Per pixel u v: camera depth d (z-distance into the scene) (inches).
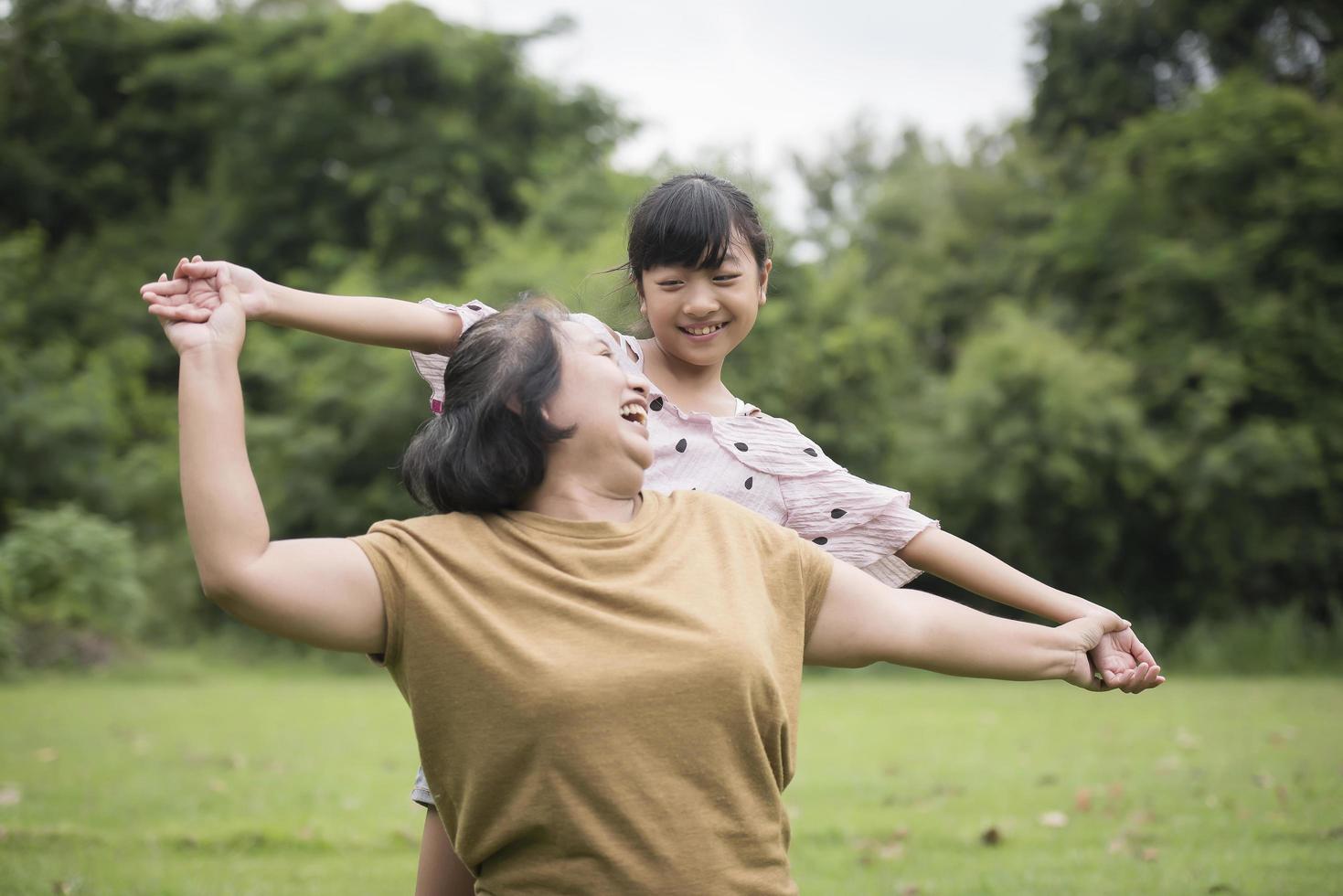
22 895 151.8
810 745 319.6
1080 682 75.5
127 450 850.1
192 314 66.0
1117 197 755.4
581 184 786.8
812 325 690.2
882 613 70.0
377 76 895.1
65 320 881.5
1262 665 622.8
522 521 66.2
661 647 61.4
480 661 61.1
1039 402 673.0
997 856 185.5
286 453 690.8
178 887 158.9
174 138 1026.1
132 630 594.6
